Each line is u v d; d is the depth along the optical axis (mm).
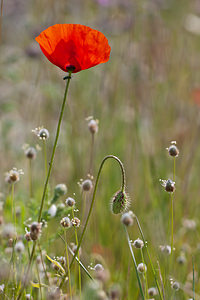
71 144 7520
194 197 7211
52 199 4672
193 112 9062
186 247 5820
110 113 8266
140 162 7473
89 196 6078
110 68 9117
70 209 4609
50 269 4414
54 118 8703
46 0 9508
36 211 4750
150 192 6711
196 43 10750
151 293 4184
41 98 9047
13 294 3990
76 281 4660
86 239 5660
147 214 6391
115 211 3967
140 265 4055
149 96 8977
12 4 11453
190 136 8531
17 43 10539
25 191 6781
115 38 9523
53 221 5461
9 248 4617
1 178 7449
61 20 9312
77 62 3521
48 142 7797
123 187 3957
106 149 7754
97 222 6184
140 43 9641
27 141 8055
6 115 8867
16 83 9031
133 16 9320
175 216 6523
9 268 4074
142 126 8195
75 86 8820
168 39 10180
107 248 5832
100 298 3238
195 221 6621
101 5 9688
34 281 4316
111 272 5301
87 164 7453
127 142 7934
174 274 4941
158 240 5750
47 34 3510
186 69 9773
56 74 8953
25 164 7695
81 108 8375
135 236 5789
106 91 8750
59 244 5285
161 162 7715
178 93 9352
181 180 7473
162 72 9523
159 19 10023
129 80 8867
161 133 8391
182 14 10641
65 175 7484
